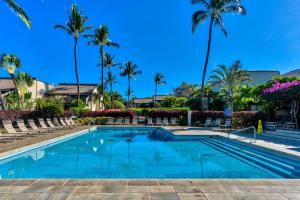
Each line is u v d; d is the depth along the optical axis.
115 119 22.25
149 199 3.44
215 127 18.67
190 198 3.50
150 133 17.31
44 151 9.77
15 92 26.52
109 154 9.32
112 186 4.00
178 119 21.80
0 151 7.37
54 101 21.61
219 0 20.58
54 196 3.54
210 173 6.46
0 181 4.25
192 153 9.53
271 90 15.16
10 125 11.93
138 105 68.25
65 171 6.66
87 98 34.34
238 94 26.06
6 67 24.64
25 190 3.79
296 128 13.50
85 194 3.62
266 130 14.81
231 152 9.75
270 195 3.66
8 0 12.47
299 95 12.35
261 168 6.96
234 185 4.11
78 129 15.77
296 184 4.20
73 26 25.78
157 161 8.03
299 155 6.76
